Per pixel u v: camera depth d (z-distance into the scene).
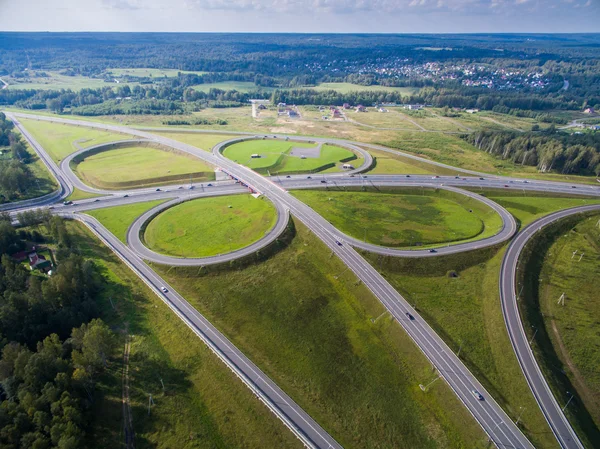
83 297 123.75
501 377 102.31
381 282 134.62
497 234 164.38
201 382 100.94
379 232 166.00
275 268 143.62
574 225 175.12
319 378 103.06
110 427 90.31
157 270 140.62
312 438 88.00
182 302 126.56
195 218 178.00
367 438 89.62
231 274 139.50
